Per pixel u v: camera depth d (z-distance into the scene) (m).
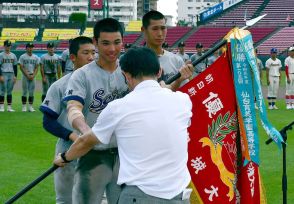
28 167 10.30
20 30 60.25
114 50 5.45
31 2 54.91
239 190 5.43
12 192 8.56
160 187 4.07
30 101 18.80
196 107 5.34
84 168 5.50
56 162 4.61
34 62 18.77
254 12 56.62
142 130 4.09
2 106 18.81
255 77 5.36
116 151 5.50
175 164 4.13
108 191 5.61
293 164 10.59
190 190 4.20
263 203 5.52
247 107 5.36
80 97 5.45
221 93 5.36
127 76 4.29
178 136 4.16
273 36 49.59
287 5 56.09
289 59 19.81
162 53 6.78
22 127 15.03
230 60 5.36
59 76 19.09
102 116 4.21
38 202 8.10
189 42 52.69
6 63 18.53
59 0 55.94
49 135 13.76
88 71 5.53
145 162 4.09
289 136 13.45
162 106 4.17
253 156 5.39
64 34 59.22
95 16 71.38
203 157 5.36
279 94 25.19
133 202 4.08
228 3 57.34
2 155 11.36
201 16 57.78
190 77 5.31
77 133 5.87
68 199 6.16
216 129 5.36
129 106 4.14
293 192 8.72
